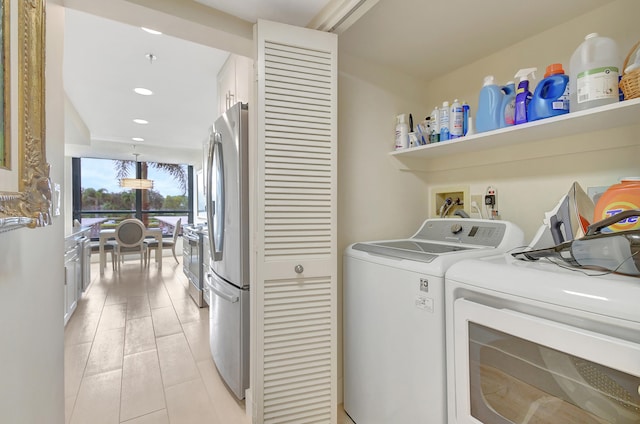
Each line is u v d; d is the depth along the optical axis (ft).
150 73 8.27
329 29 4.82
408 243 5.38
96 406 5.50
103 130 14.62
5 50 1.87
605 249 2.76
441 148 5.67
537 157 5.04
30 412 2.72
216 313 6.61
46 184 2.38
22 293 2.54
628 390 2.18
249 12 4.52
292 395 4.67
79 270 11.04
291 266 4.65
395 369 4.22
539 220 5.07
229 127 5.78
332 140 4.88
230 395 5.88
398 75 6.55
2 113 1.83
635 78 3.29
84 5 3.88
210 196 6.53
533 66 5.23
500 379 2.98
